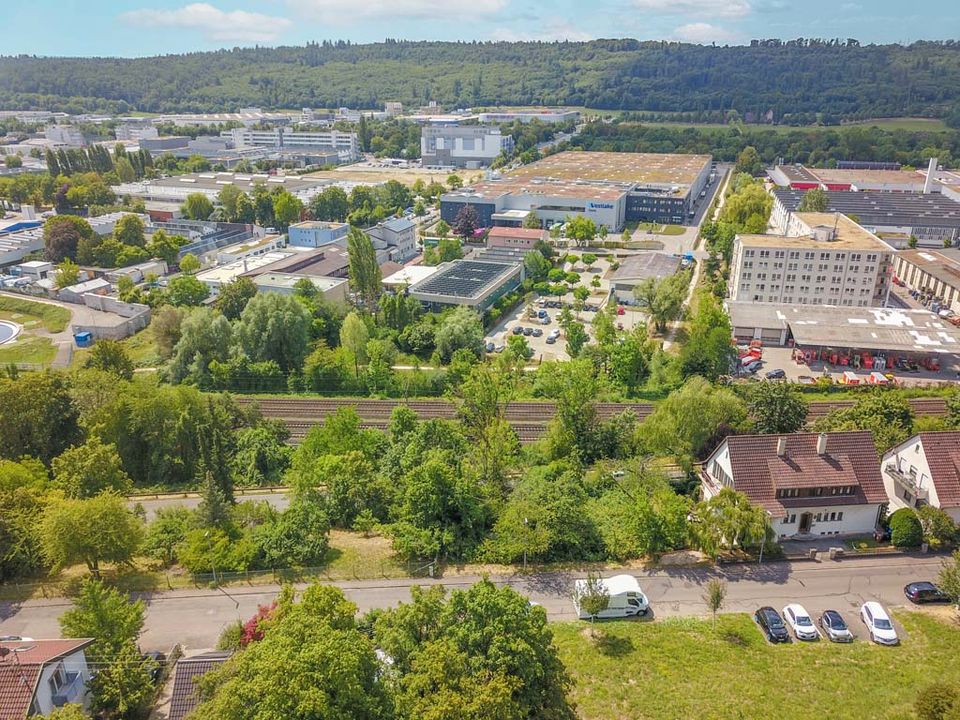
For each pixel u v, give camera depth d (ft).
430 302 581.12
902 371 469.57
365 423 407.64
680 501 257.34
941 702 159.02
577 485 271.28
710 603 216.13
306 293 559.38
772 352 504.84
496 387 362.12
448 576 237.04
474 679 147.54
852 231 624.59
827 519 259.19
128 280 638.53
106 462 278.46
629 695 181.37
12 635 207.10
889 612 217.15
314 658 138.31
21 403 321.93
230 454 353.10
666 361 460.55
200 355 463.01
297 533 247.70
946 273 614.75
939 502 252.42
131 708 174.91
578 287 650.43
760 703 178.60
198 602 223.71
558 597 226.38
